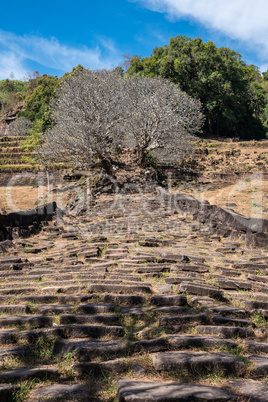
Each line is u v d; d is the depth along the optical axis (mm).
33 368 2822
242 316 4035
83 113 27078
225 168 34594
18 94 108188
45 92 83188
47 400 2359
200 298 4508
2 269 6430
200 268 6199
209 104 55469
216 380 2615
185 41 60031
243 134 64812
